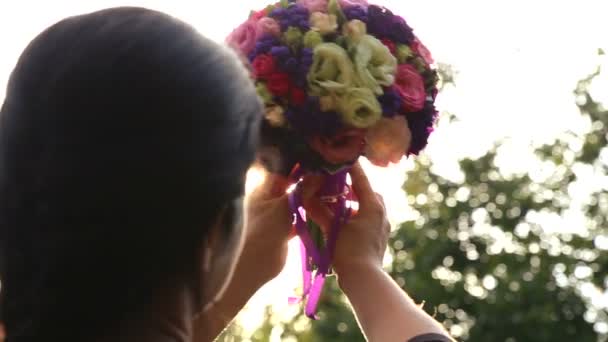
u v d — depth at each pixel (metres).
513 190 16.80
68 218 1.37
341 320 14.50
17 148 1.39
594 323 15.65
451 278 16.28
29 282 1.39
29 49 1.42
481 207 16.80
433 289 15.58
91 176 1.37
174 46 1.41
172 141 1.38
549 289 15.48
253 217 2.13
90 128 1.37
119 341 1.39
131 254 1.38
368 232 2.14
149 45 1.40
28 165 1.39
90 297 1.38
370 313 1.89
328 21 2.38
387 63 2.37
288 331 14.38
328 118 2.26
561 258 16.36
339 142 2.27
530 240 16.59
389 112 2.33
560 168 17.06
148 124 1.38
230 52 1.47
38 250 1.38
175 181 1.38
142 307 1.40
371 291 1.94
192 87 1.39
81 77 1.38
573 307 15.60
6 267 1.40
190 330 1.43
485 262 16.36
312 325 14.50
